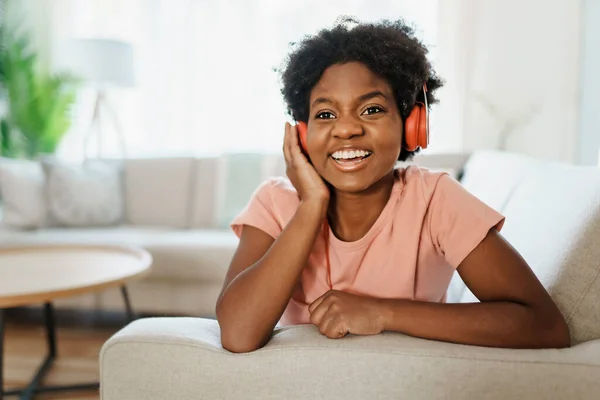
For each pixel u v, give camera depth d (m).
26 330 2.48
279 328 0.83
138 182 2.99
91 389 1.85
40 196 2.82
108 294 2.47
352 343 0.71
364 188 0.81
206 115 3.56
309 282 0.92
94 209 2.85
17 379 1.97
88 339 2.36
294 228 0.80
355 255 0.89
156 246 2.39
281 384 0.71
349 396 0.69
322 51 0.82
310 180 0.83
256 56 3.47
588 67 3.08
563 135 3.16
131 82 3.37
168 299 2.44
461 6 3.21
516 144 3.23
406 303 0.75
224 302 0.76
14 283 1.52
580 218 0.83
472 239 0.79
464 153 2.65
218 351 0.73
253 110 3.51
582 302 0.79
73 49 3.24
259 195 0.95
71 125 3.69
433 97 0.96
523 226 1.07
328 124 0.81
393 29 0.84
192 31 3.51
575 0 3.07
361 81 0.79
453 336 0.72
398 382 0.69
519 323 0.72
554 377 0.67
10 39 3.63
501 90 3.21
